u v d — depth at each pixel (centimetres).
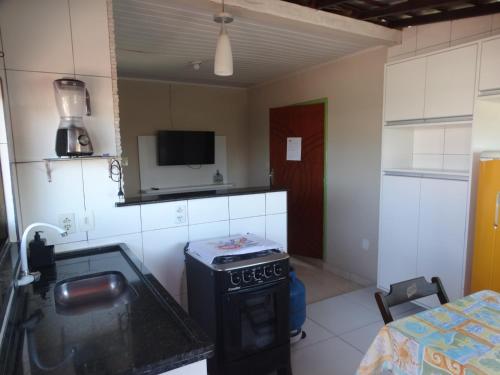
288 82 452
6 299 115
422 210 274
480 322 140
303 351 246
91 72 184
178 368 96
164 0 217
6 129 158
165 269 212
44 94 175
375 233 349
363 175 357
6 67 166
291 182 450
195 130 518
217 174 539
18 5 166
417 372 126
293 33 294
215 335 182
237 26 276
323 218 412
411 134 314
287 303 196
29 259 165
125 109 468
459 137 284
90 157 177
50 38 174
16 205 167
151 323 113
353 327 278
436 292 177
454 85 247
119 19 258
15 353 97
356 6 269
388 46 321
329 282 373
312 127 415
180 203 212
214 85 523
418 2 243
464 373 111
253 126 538
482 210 235
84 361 93
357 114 358
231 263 181
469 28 264
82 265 170
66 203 184
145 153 485
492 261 233
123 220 198
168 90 493
